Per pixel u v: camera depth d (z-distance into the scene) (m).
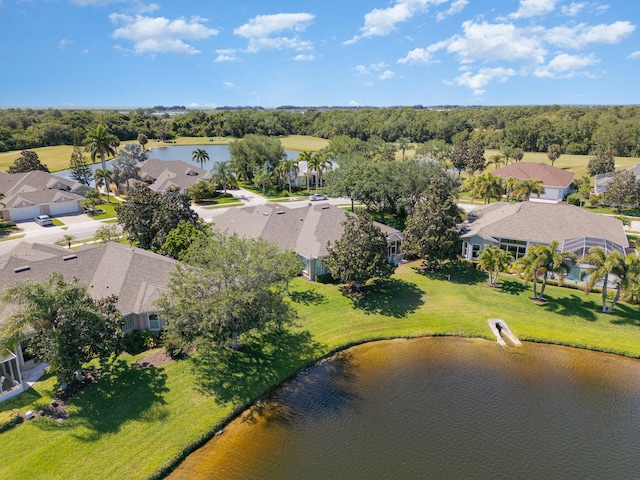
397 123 172.88
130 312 29.97
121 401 24.03
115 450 20.66
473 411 24.75
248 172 101.62
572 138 146.50
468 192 93.38
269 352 29.77
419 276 43.31
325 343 31.25
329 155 99.19
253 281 27.55
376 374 28.27
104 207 74.25
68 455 20.12
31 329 26.81
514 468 20.64
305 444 21.98
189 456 21.08
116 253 36.00
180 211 44.62
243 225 50.09
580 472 20.52
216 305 25.52
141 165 90.50
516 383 27.47
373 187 58.91
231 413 23.86
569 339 32.09
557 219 47.25
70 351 22.94
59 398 24.00
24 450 20.25
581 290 40.25
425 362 29.75
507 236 46.16
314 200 83.31
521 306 37.00
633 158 130.25
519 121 170.75
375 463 20.80
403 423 23.66
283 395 25.94
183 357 28.52
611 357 30.44
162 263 35.06
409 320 34.81
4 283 30.19
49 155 129.38
